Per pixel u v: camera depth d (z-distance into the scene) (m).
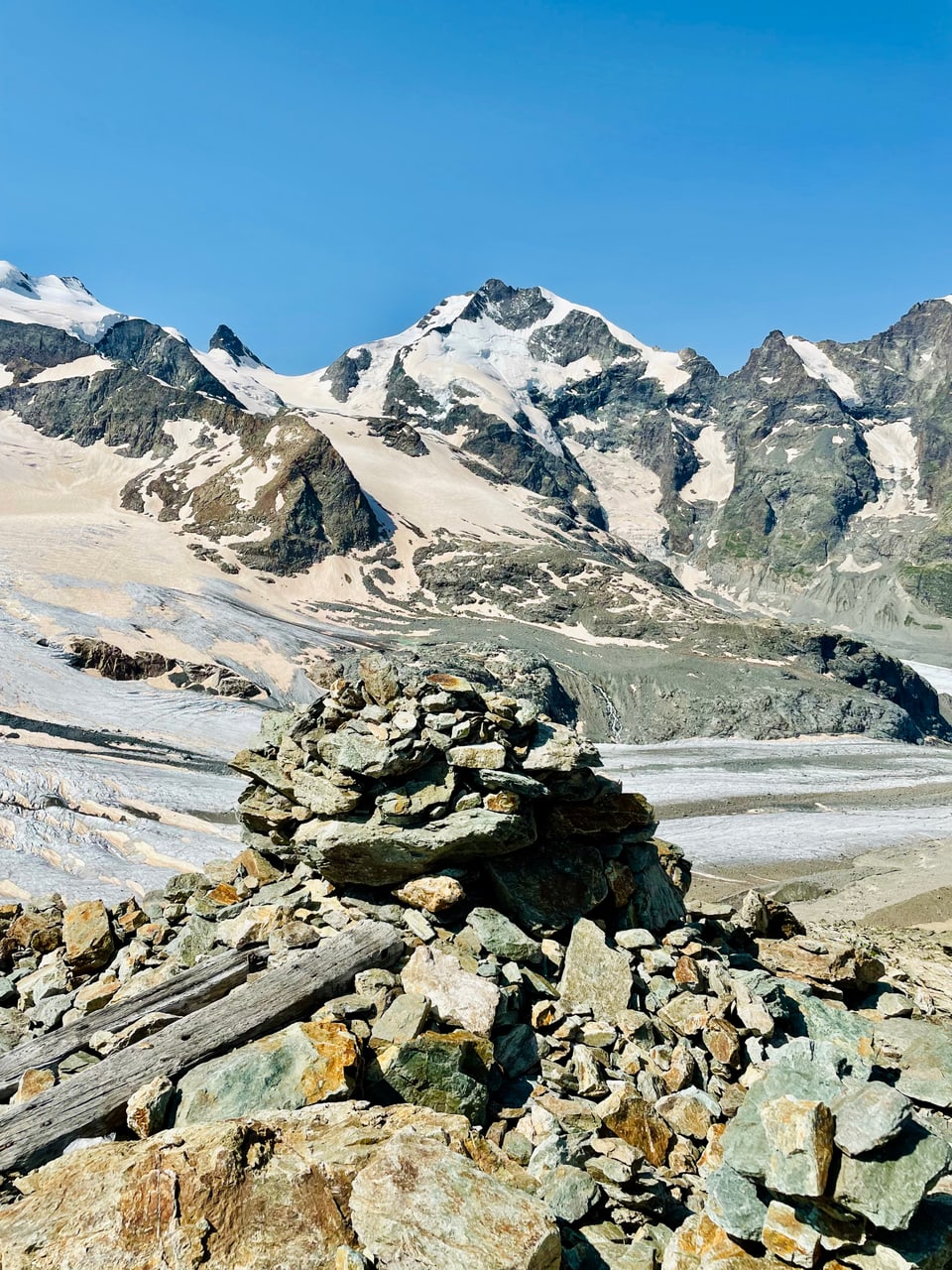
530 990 10.22
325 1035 8.12
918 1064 9.52
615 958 10.52
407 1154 6.49
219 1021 8.64
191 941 11.73
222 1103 7.59
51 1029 10.86
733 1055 9.81
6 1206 6.50
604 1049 9.59
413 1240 5.86
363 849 11.09
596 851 11.84
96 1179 6.53
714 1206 6.65
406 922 10.85
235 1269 5.77
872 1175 5.98
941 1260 5.90
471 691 11.77
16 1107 7.66
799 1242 6.02
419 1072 8.06
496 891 11.32
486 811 10.93
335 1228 6.12
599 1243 6.80
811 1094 6.83
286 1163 6.55
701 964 11.28
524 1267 5.69
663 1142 8.42
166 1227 5.96
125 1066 8.12
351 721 11.93
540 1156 7.48
